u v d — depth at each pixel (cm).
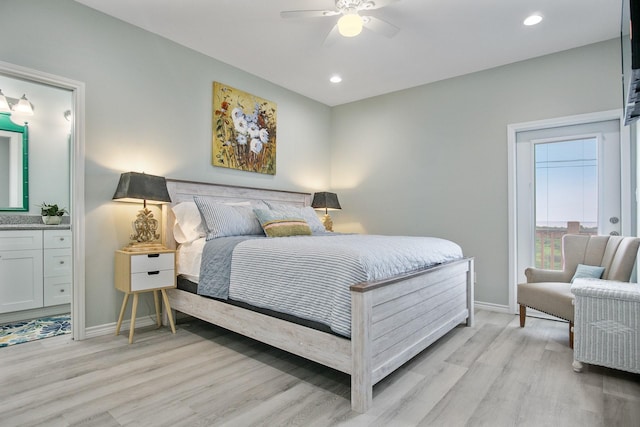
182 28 301
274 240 252
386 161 444
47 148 388
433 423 160
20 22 240
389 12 268
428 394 186
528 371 215
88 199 271
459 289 291
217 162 357
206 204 302
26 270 330
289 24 292
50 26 253
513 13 269
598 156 316
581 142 328
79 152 266
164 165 317
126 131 293
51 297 345
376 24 251
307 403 176
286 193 429
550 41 311
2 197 363
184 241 300
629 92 150
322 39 315
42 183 384
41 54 249
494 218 362
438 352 246
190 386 194
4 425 156
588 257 289
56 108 395
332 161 497
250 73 390
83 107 268
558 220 338
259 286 222
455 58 346
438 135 401
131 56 296
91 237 273
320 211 482
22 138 373
